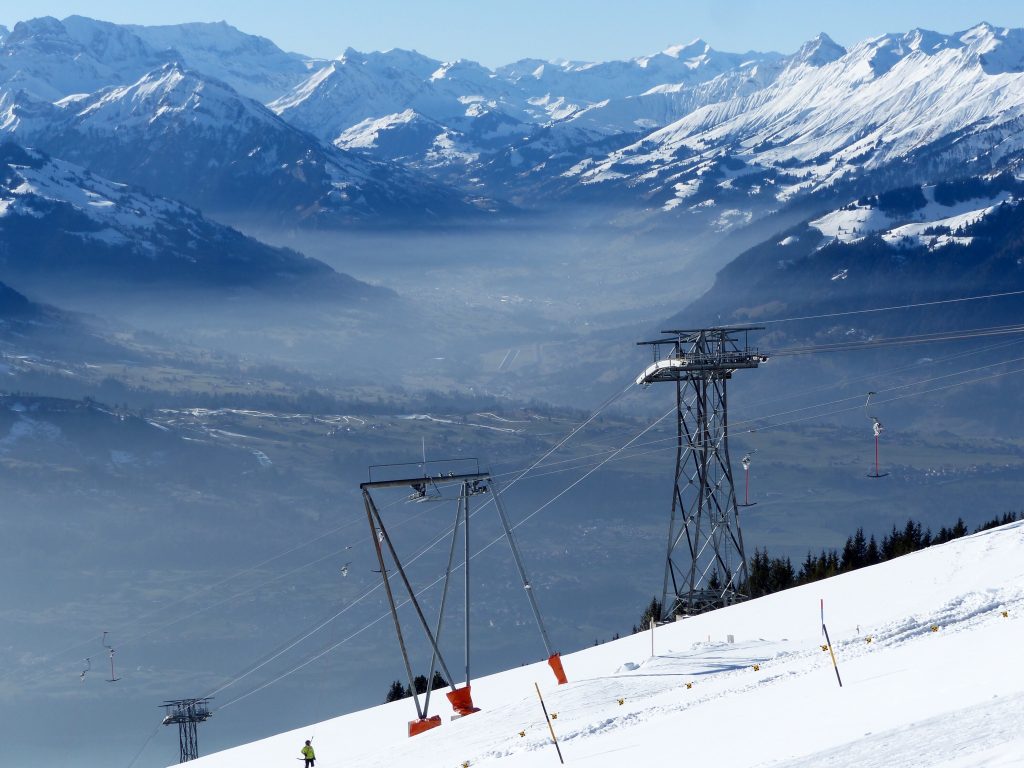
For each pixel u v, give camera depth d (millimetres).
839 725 26047
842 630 55469
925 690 27625
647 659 56188
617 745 32656
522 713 48094
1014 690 24828
